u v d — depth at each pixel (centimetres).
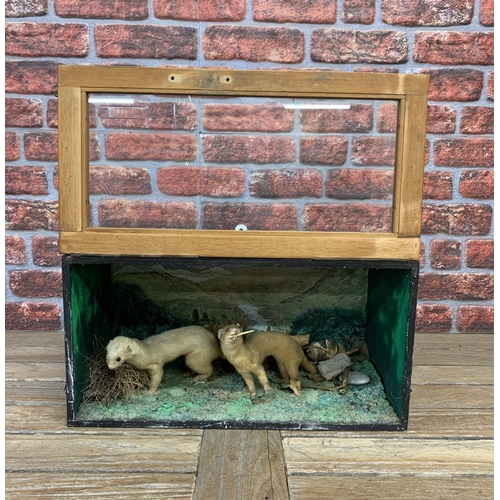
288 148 73
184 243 71
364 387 86
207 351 86
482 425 77
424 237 115
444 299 117
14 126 108
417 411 81
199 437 72
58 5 105
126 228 72
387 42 108
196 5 105
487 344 111
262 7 106
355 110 72
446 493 61
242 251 71
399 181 71
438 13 108
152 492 60
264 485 62
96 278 87
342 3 106
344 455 68
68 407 74
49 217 112
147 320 101
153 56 107
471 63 109
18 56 107
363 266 72
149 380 84
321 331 102
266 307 102
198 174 73
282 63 108
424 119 70
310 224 73
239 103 72
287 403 80
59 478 63
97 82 69
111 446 69
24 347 105
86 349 81
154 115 72
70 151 70
